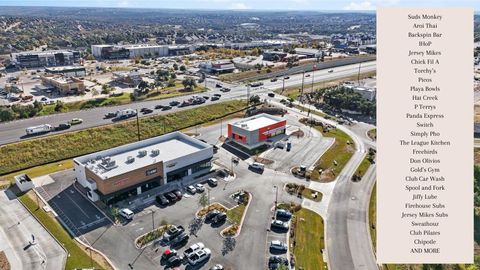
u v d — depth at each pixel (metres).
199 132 104.69
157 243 56.22
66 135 95.12
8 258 52.69
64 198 68.75
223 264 52.09
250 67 193.50
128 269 50.72
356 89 136.00
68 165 83.56
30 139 91.94
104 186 65.25
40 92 144.00
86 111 116.38
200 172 79.56
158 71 177.38
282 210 63.72
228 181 75.75
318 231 59.94
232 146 94.19
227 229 59.81
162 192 71.19
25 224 60.69
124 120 108.19
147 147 81.69
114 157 76.00
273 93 143.62
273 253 54.59
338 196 70.75
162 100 130.25
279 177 77.75
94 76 178.88
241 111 124.69
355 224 62.06
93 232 58.72
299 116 119.31
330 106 129.12
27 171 80.31
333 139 99.38
